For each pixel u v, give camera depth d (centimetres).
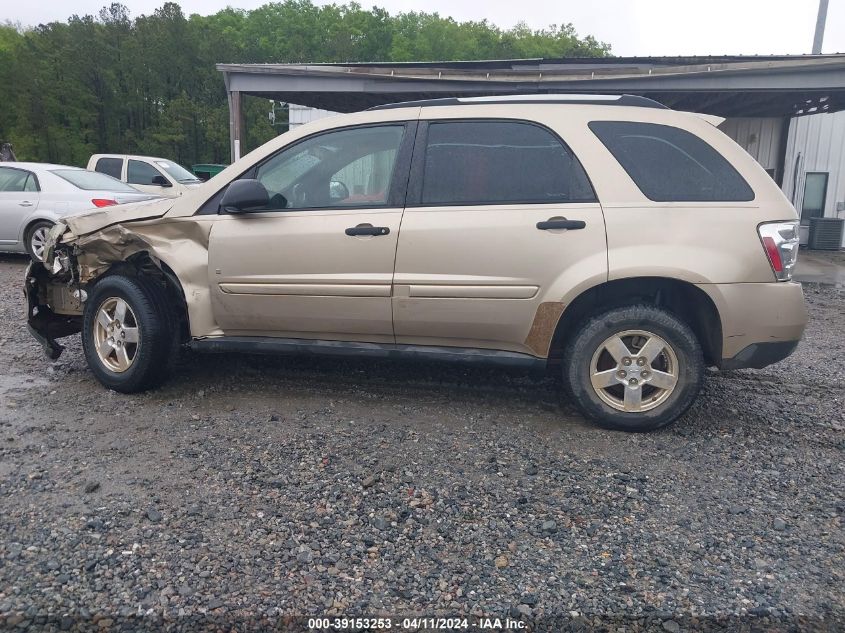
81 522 299
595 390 407
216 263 439
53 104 5772
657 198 392
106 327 467
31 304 509
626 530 303
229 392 473
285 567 272
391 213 413
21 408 436
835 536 302
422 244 405
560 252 390
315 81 1241
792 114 1608
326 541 291
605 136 402
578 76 1150
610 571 274
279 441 390
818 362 590
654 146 401
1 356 557
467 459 371
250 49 7438
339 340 439
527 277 395
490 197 406
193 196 451
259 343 447
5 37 7075
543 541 294
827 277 1184
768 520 314
